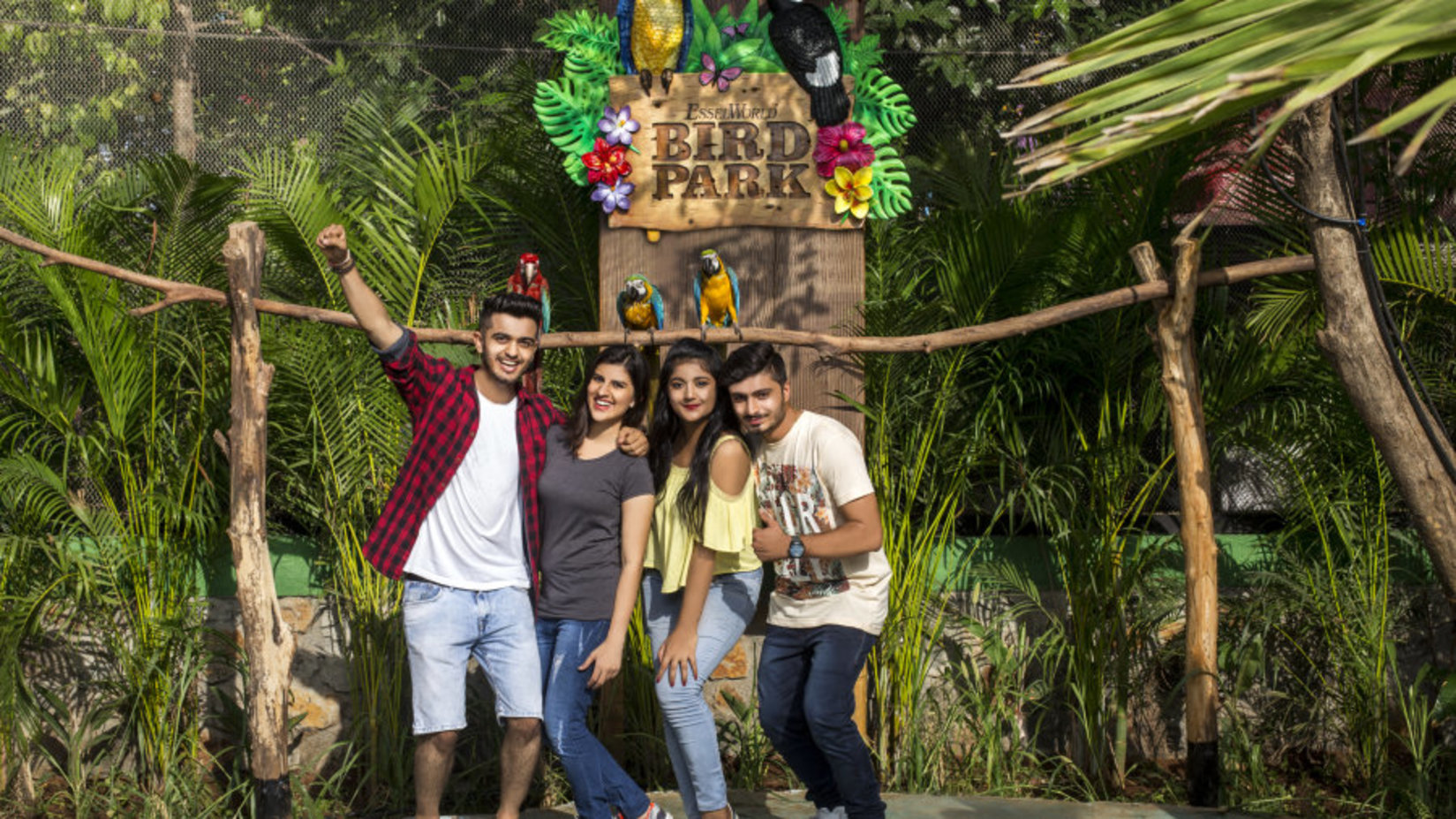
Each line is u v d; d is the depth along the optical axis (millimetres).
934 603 4641
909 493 4379
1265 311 4332
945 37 4922
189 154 4648
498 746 4492
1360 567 4488
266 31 4688
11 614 4004
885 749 4383
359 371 4293
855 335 4336
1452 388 4363
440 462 3215
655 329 4191
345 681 4535
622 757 4445
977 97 4918
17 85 4539
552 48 4602
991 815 3934
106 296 4113
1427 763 4207
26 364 4152
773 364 3262
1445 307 4223
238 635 4480
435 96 4789
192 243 4191
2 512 4340
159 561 4223
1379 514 4473
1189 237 4617
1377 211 4527
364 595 4324
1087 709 4426
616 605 3273
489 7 4797
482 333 3279
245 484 3541
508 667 3275
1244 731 4473
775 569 3406
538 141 4543
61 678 4395
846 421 4359
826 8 4348
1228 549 4719
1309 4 1004
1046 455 4699
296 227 4199
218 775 4391
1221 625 4586
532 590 3357
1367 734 4363
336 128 4742
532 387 3615
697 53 4332
